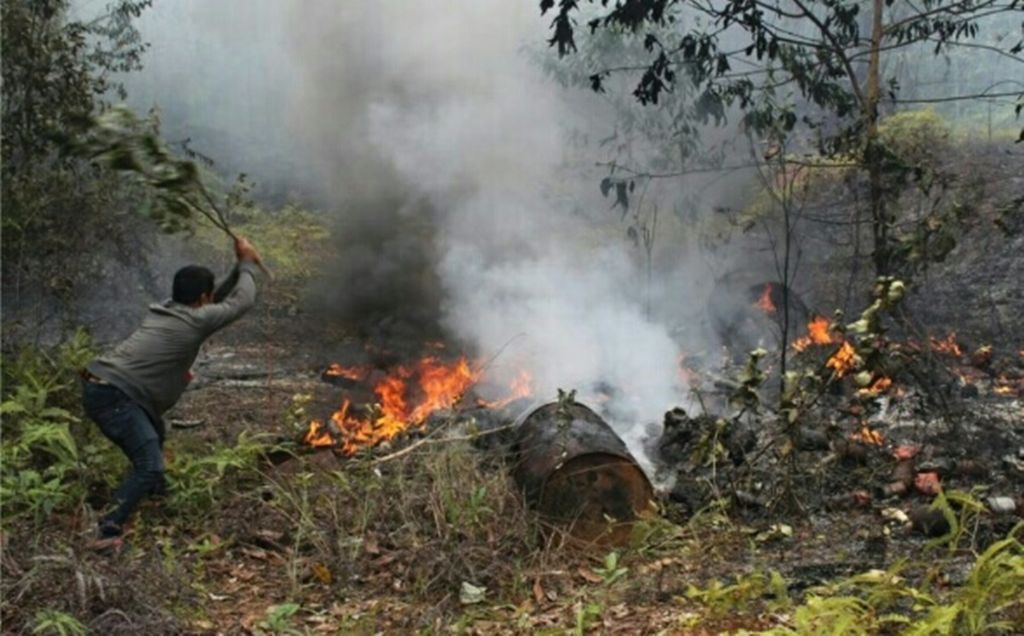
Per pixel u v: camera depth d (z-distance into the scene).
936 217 7.70
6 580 4.31
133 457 5.25
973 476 5.86
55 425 5.81
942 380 7.47
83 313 9.82
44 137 8.65
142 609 4.29
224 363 9.28
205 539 5.24
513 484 5.57
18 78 8.76
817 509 5.64
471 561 4.87
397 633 4.33
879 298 5.88
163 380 5.36
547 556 4.99
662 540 5.19
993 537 5.01
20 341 7.74
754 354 5.88
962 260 10.21
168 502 5.58
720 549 5.12
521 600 4.66
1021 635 3.80
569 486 5.32
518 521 5.20
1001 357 8.30
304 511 5.28
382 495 5.44
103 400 5.25
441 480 5.39
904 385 7.36
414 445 5.86
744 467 6.02
